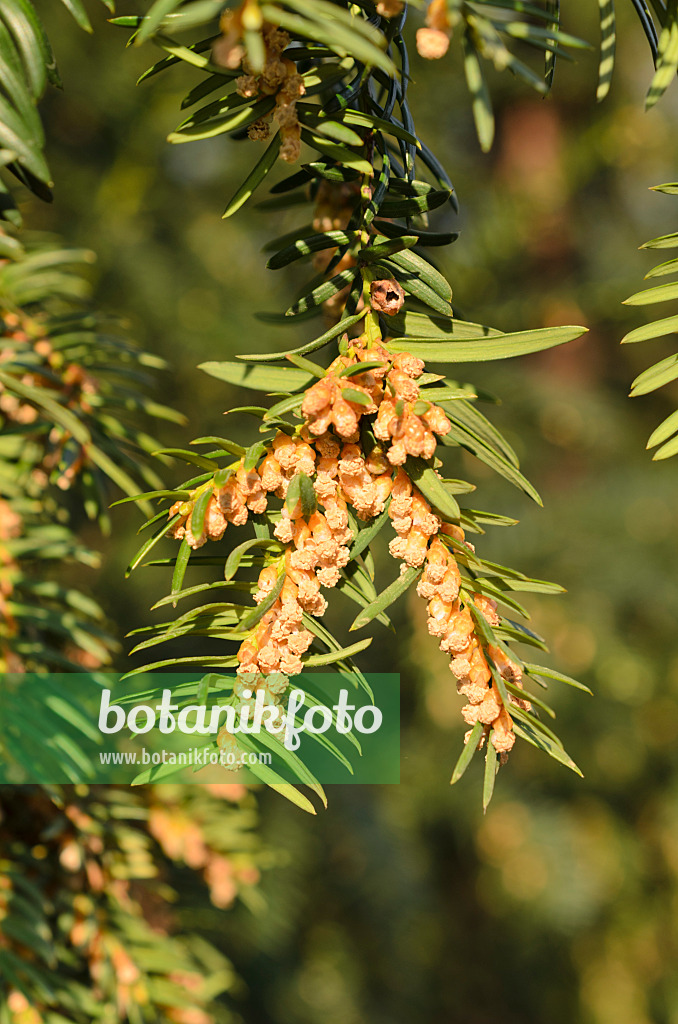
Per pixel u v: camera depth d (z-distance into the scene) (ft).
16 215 1.38
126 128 3.70
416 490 1.24
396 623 4.06
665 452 1.28
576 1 4.17
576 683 1.24
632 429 4.65
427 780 4.07
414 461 1.24
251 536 3.26
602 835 4.32
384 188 1.26
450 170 4.00
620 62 4.52
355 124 1.24
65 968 1.61
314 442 1.23
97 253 3.65
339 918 3.43
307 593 1.22
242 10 1.16
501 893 4.20
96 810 1.57
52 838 1.55
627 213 5.00
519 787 4.33
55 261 1.58
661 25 1.27
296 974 3.29
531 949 4.51
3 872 1.50
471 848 4.45
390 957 3.56
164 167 3.82
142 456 1.66
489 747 1.23
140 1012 1.56
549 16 1.19
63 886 1.56
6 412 1.57
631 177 4.84
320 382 1.22
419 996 3.91
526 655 3.99
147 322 3.77
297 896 2.66
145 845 1.61
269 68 1.22
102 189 3.74
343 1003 3.38
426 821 4.24
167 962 1.58
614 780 4.33
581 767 4.25
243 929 2.41
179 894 1.77
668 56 1.25
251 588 1.24
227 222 3.99
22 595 1.55
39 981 1.47
